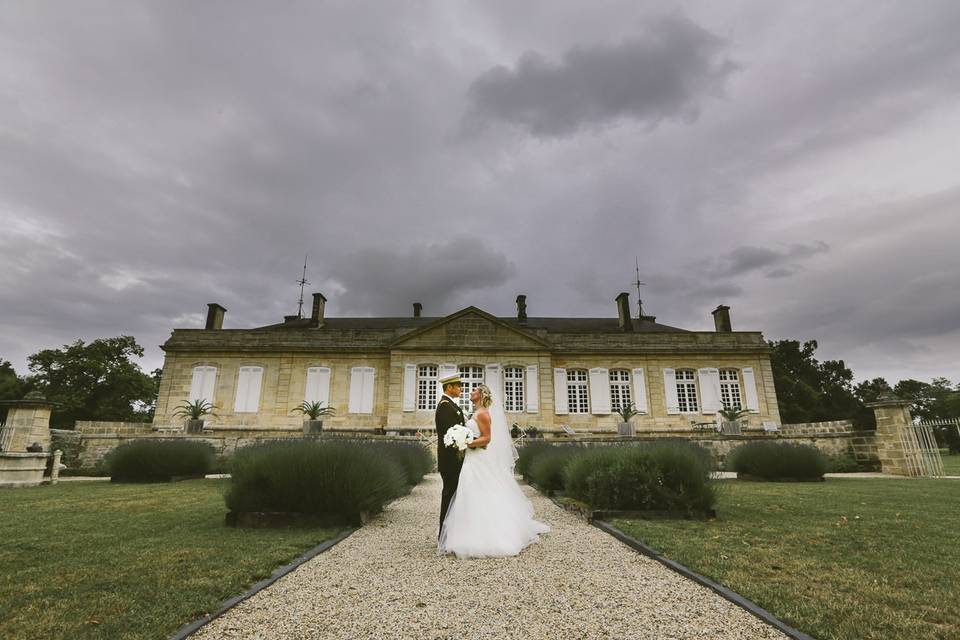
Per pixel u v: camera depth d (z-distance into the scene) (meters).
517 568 4.19
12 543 4.97
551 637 2.74
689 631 2.82
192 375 26.02
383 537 5.55
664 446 7.28
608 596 3.44
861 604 3.18
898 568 4.02
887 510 7.08
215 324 28.81
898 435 14.66
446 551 4.66
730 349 26.39
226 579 3.70
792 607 3.12
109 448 17.47
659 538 5.17
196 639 2.71
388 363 26.28
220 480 12.98
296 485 6.11
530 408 25.44
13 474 11.48
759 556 4.40
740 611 3.15
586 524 6.40
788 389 38.91
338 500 6.11
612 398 26.50
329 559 4.49
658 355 26.62
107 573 3.86
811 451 12.45
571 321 33.38
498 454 5.58
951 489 9.91
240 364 26.19
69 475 16.05
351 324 32.47
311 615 3.07
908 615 3.00
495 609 3.18
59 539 5.18
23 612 3.02
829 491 9.61
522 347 26.05
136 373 36.59
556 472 9.67
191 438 17.70
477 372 25.92
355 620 2.99
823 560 4.26
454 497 4.97
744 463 12.95
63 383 34.47
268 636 2.75
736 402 26.16
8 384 33.41
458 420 5.31
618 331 30.02
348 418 25.62
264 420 25.56
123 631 2.74
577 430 25.48
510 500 5.16
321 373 26.14
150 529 5.81
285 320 33.84
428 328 26.06
